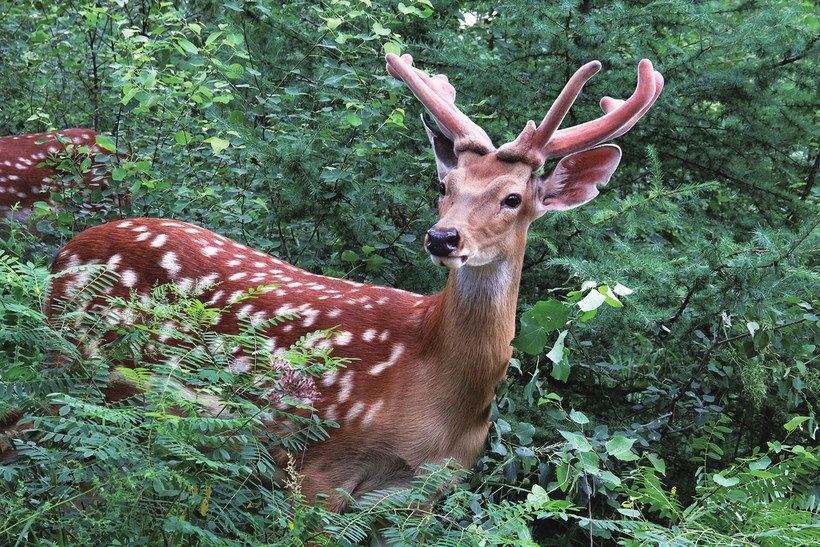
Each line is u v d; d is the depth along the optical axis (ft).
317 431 22.70
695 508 23.29
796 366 30.04
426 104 24.06
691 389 32.45
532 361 30.68
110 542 17.42
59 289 24.53
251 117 37.78
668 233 39.58
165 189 34.40
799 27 37.91
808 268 31.19
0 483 18.72
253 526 18.83
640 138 38.91
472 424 23.43
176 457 18.53
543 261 33.99
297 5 39.04
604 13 37.45
